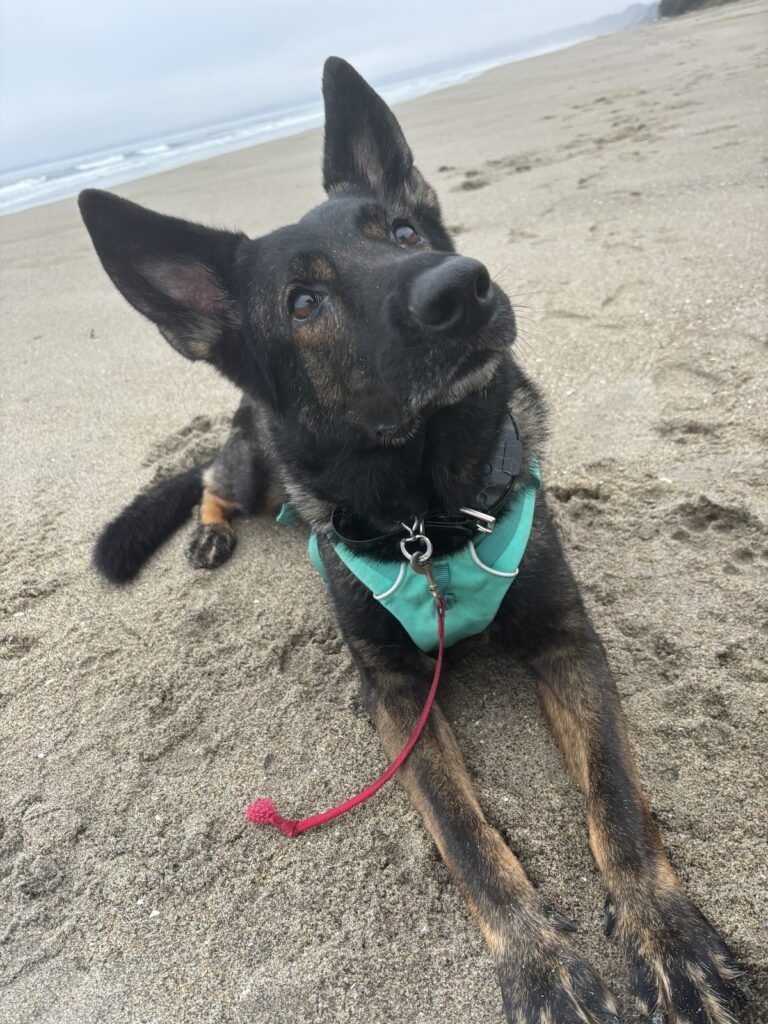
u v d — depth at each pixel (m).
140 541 0.75
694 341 0.88
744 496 0.65
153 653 0.64
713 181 1.36
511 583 0.51
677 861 0.43
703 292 0.98
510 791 0.48
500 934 0.40
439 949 0.41
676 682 0.52
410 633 0.52
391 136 0.60
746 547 0.61
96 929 0.45
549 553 0.54
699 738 0.48
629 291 1.04
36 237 2.32
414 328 0.43
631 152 1.73
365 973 0.41
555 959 0.38
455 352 0.44
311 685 0.59
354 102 0.60
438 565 0.51
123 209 0.54
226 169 3.22
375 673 0.54
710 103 2.07
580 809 0.47
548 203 1.49
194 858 0.48
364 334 0.47
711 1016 0.36
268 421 0.58
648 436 0.76
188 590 0.71
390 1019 0.39
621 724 0.47
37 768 0.55
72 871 0.48
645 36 6.42
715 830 0.43
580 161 1.77
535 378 0.90
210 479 0.82
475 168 1.95
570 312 1.02
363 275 0.48
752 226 1.12
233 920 0.44
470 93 4.51
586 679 0.49
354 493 0.53
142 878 0.47
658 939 0.38
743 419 0.74
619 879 0.41
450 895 0.44
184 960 0.43
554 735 0.50
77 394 1.10
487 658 0.59
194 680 0.61
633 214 1.31
